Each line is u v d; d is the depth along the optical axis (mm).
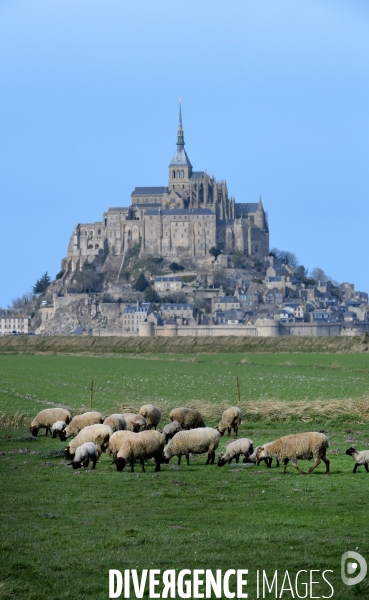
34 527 67188
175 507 74125
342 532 65312
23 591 53656
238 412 118062
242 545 62219
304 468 91938
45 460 99312
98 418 112312
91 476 88250
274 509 73062
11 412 142625
